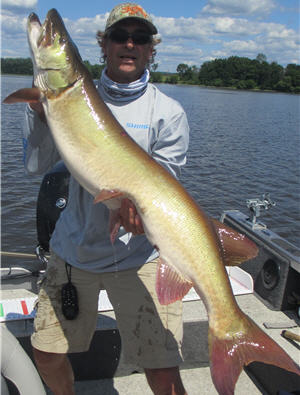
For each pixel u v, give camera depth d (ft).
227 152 58.03
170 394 7.58
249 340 6.56
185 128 7.98
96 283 7.91
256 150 61.21
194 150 57.93
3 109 84.38
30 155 7.47
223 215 14.17
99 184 6.76
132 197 6.66
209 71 319.27
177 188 6.75
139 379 9.71
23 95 6.47
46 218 11.12
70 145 6.75
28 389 6.72
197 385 9.52
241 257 7.13
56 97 6.64
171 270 6.73
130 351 7.84
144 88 7.71
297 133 84.53
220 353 6.48
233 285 12.18
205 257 6.61
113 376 9.72
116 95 7.61
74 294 7.81
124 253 7.67
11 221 27.61
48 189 11.17
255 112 131.34
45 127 7.23
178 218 6.60
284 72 305.53
